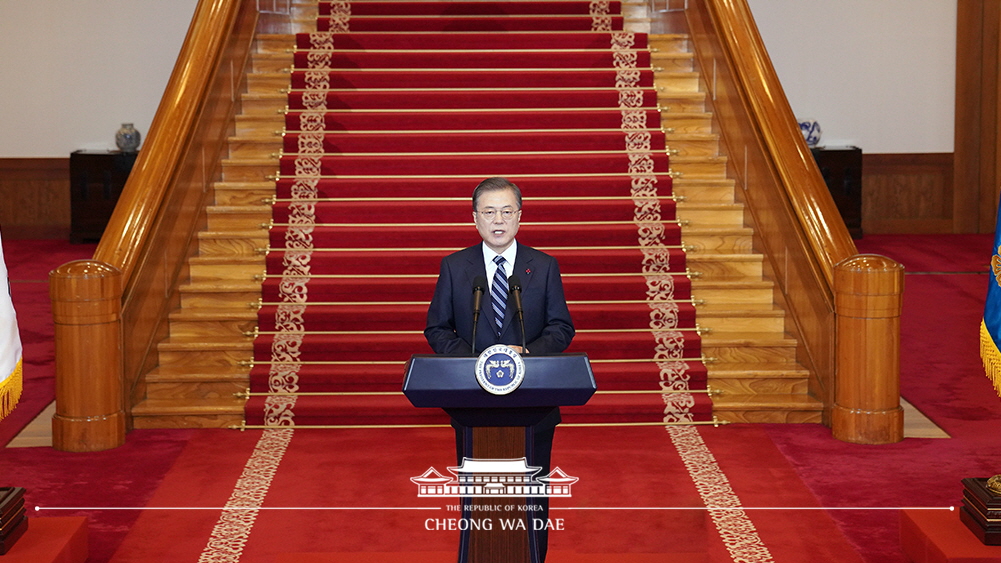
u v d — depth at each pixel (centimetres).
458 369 294
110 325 543
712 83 801
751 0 1231
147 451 539
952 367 704
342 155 761
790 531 432
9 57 1220
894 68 1241
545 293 363
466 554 316
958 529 385
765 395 605
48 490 481
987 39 1234
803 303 613
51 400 631
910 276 1024
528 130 796
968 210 1265
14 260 1102
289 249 689
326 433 572
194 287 651
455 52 855
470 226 698
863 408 549
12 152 1236
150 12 1220
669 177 743
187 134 663
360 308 641
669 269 682
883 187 1263
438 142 771
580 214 714
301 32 907
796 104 1244
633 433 571
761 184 682
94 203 1194
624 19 936
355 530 435
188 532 433
